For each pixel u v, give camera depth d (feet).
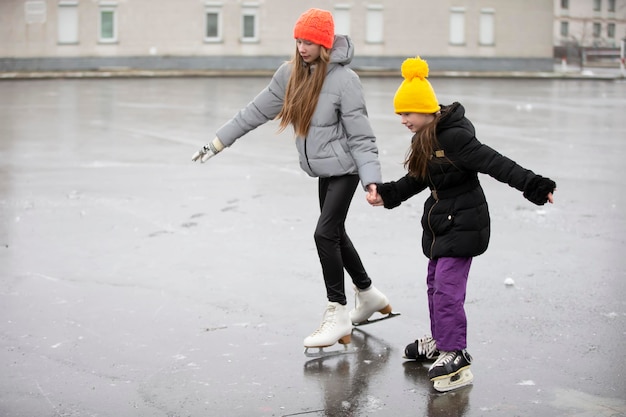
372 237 29.96
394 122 70.28
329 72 18.45
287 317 21.33
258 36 166.40
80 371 17.76
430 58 177.27
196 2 161.58
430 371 16.81
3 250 28.02
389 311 20.92
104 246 28.66
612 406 15.89
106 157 50.06
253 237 30.04
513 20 180.86
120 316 21.35
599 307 21.84
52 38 154.61
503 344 19.17
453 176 16.81
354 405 16.06
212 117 74.49
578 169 45.88
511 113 80.59
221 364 18.17
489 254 27.40
